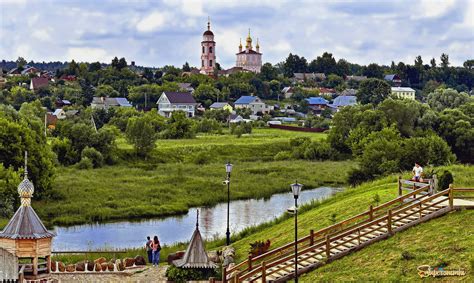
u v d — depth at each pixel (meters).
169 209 73.06
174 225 65.62
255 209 73.44
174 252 46.94
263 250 41.59
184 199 78.62
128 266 42.94
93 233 61.56
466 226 35.66
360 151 97.88
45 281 34.09
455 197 41.12
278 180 92.88
